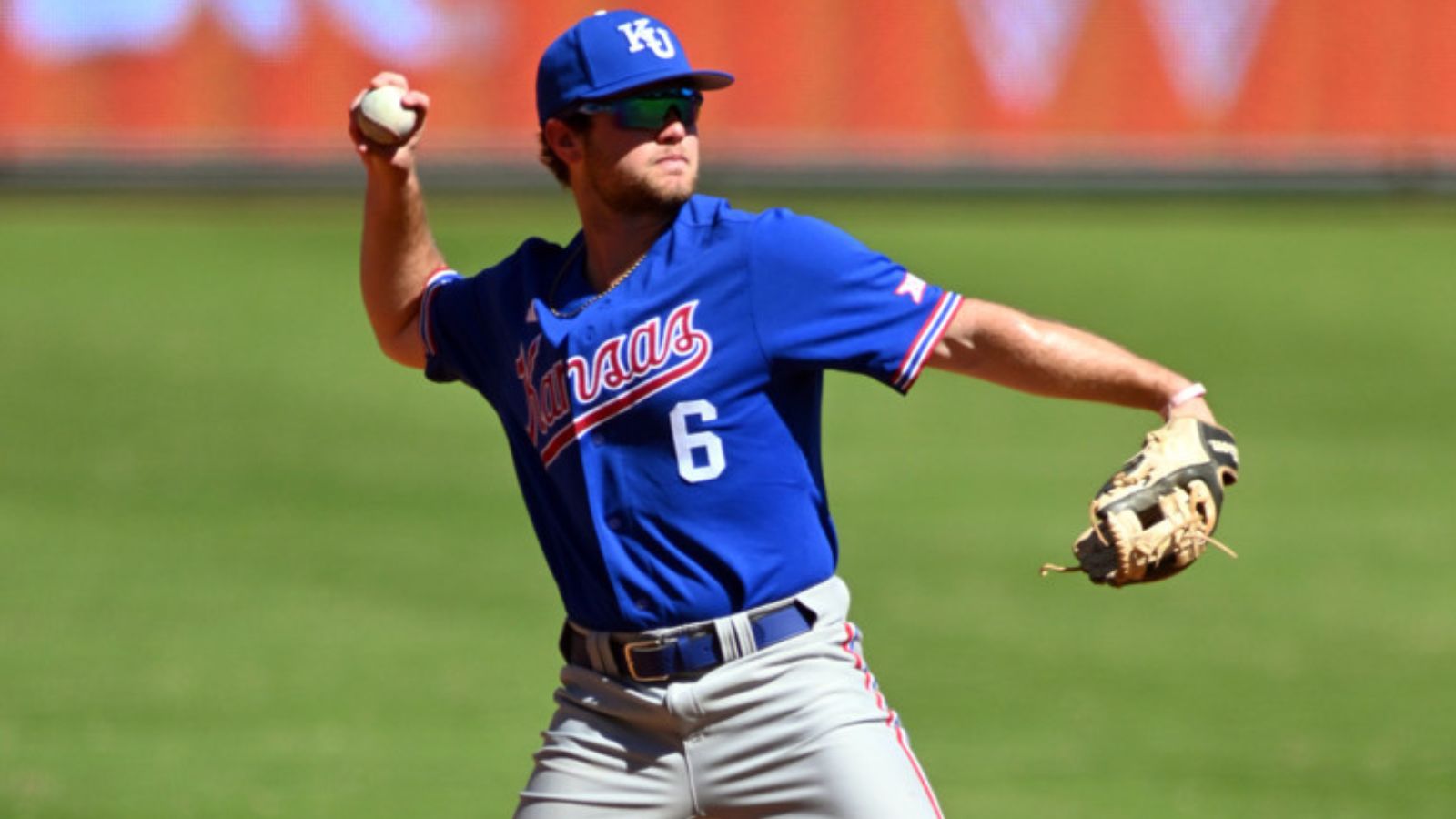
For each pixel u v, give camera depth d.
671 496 13.86
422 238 16.61
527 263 15.05
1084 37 68.62
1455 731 27.64
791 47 66.38
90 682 29.75
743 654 13.91
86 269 58.09
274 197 65.00
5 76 62.31
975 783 24.97
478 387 15.91
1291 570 37.22
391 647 31.94
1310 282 62.44
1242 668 31.00
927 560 37.44
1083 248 64.62
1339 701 29.22
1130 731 27.56
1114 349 13.96
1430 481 44.12
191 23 63.03
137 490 41.69
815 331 13.71
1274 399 51.19
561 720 14.70
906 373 13.74
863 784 13.70
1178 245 65.94
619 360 13.91
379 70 64.38
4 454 43.78
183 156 63.88
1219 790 24.75
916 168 68.06
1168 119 69.62
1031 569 37.00
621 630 14.17
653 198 14.12
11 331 52.41
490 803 24.22
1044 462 45.62
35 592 34.69
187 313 54.75
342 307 56.38
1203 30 69.38
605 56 13.98
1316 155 70.62
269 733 27.28
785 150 66.81
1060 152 69.00
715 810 14.17
